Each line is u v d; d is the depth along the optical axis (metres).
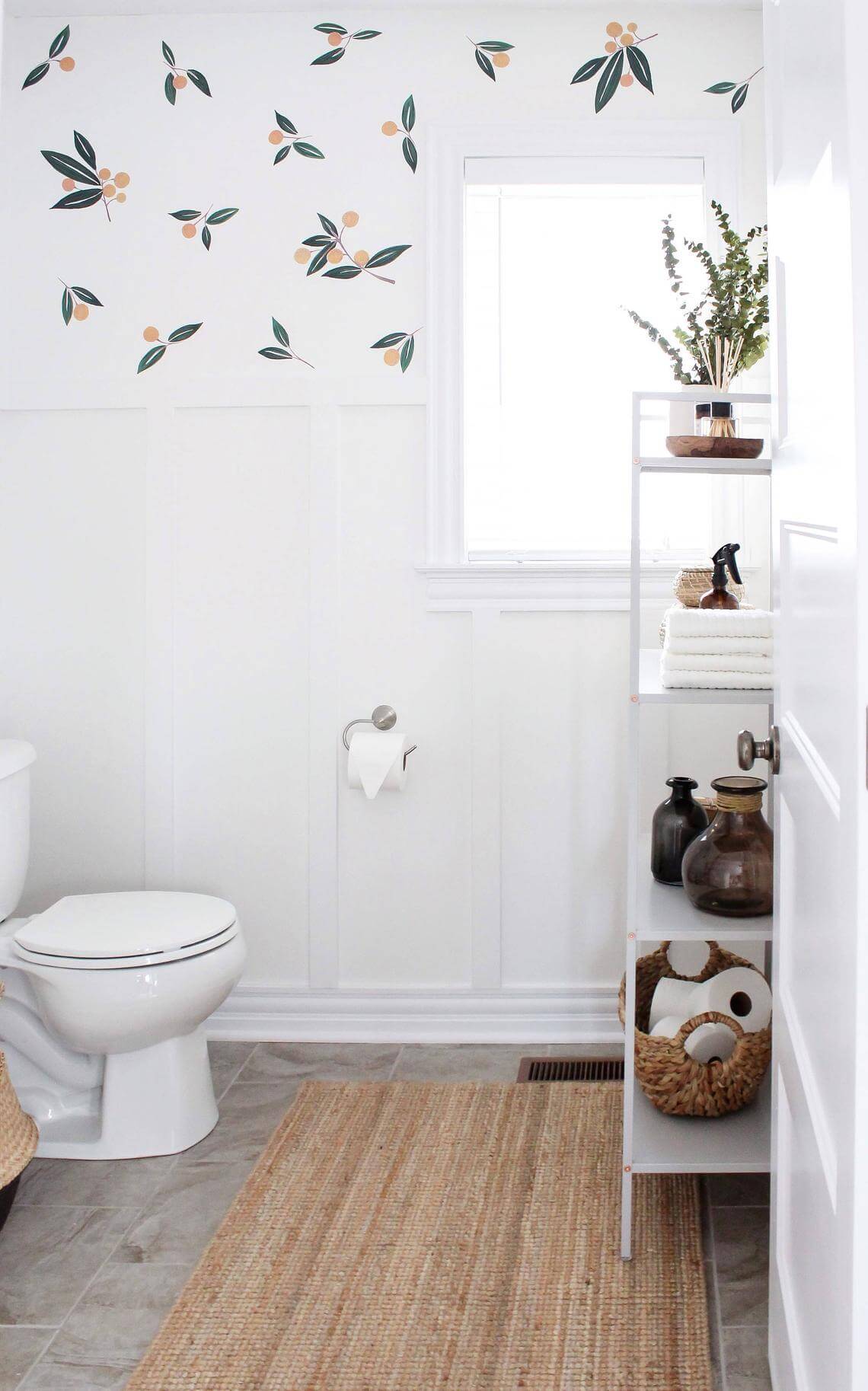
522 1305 1.68
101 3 2.54
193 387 2.61
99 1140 2.17
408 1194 1.98
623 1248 1.78
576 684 2.61
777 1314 1.46
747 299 1.99
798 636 1.30
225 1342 1.60
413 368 2.58
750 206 2.55
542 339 2.66
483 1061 2.56
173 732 2.67
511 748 2.64
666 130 2.53
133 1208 1.98
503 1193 1.98
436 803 2.65
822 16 1.06
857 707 0.91
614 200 2.63
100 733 2.69
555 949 2.67
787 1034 1.40
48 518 2.66
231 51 2.58
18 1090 2.27
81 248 2.62
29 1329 1.65
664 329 2.64
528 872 2.66
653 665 2.20
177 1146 2.17
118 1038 2.09
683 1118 1.94
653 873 2.12
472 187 2.61
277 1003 2.71
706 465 1.86
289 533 2.62
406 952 2.69
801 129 1.22
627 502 2.68
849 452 0.94
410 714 2.64
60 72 2.60
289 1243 1.84
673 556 2.65
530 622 2.61
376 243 2.57
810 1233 1.19
